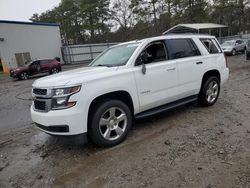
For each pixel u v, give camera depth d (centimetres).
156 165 348
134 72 445
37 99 405
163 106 508
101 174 339
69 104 371
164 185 300
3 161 412
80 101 374
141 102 457
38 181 338
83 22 5328
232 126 476
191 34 594
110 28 5444
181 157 365
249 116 527
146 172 333
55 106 376
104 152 404
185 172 325
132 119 464
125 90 428
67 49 3441
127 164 359
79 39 6194
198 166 337
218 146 393
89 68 474
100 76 401
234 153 366
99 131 404
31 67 2019
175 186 296
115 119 423
